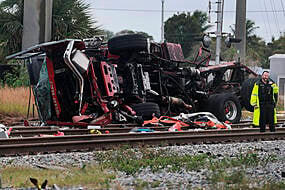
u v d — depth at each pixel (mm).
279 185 12094
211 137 22641
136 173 14141
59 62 27656
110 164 15250
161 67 31375
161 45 31484
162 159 16203
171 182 12680
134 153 17375
